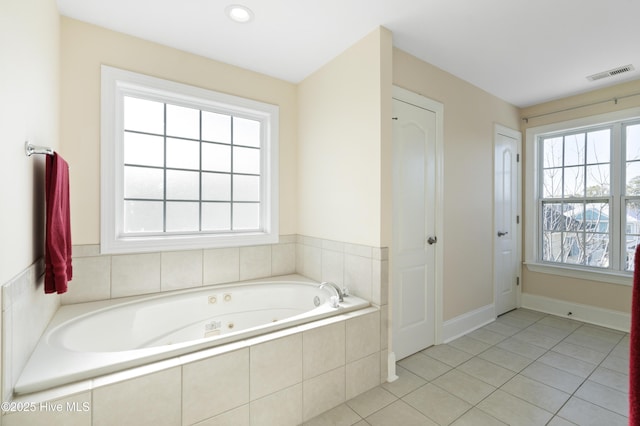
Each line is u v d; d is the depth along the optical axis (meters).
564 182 3.43
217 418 1.41
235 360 1.45
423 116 2.52
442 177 2.66
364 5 1.80
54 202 1.40
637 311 0.53
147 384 1.24
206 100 2.42
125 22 1.95
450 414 1.72
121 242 2.09
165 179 2.38
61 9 1.82
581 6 1.82
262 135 2.82
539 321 3.20
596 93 3.10
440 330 2.65
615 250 3.03
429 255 2.57
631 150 2.95
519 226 3.65
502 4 1.80
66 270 1.56
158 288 2.23
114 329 1.87
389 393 1.93
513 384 2.03
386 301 2.06
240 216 2.75
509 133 3.47
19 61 1.18
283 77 2.78
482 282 3.12
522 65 2.60
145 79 2.14
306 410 1.69
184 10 1.83
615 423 1.65
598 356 2.42
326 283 2.24
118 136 2.11
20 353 1.17
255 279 2.69
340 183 2.36
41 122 1.47
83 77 1.94
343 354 1.85
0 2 1.01
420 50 2.35
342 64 2.33
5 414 1.00
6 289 1.05
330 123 2.46
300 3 1.78
